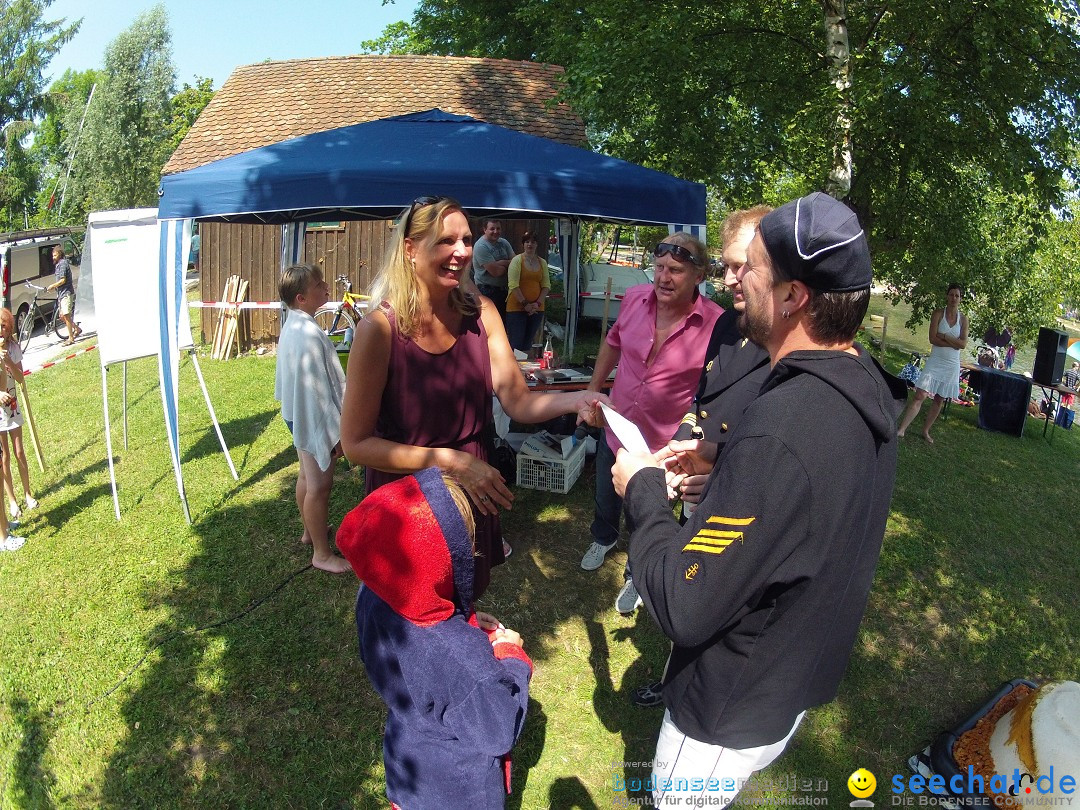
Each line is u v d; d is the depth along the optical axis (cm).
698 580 126
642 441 165
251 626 371
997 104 755
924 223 918
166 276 455
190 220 463
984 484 639
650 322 360
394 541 163
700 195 498
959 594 434
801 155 812
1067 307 1788
